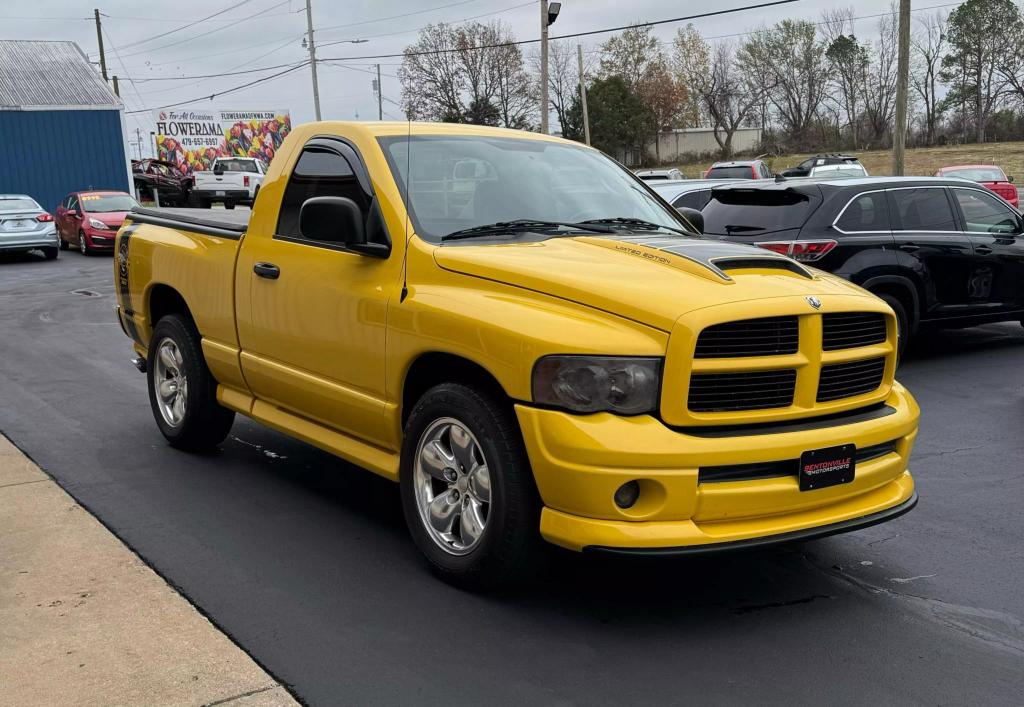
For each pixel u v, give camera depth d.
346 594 4.16
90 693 3.32
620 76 80.94
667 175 29.03
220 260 5.69
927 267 9.27
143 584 4.23
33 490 5.52
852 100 84.38
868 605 4.16
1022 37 78.62
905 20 24.61
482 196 4.84
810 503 3.91
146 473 5.90
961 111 81.69
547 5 33.41
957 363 9.66
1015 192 24.45
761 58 87.31
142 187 44.56
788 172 28.11
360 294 4.59
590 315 3.82
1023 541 4.97
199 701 3.27
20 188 33.31
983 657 3.70
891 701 3.36
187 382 6.11
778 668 3.58
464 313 4.04
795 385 3.90
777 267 4.32
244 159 40.34
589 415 3.68
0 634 3.74
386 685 3.40
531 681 3.45
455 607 4.05
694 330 3.65
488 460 3.95
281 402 5.41
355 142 4.95
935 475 6.09
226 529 4.95
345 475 5.92
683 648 3.72
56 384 8.66
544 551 4.00
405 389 4.50
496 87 79.88
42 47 36.47
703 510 3.70
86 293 16.88
